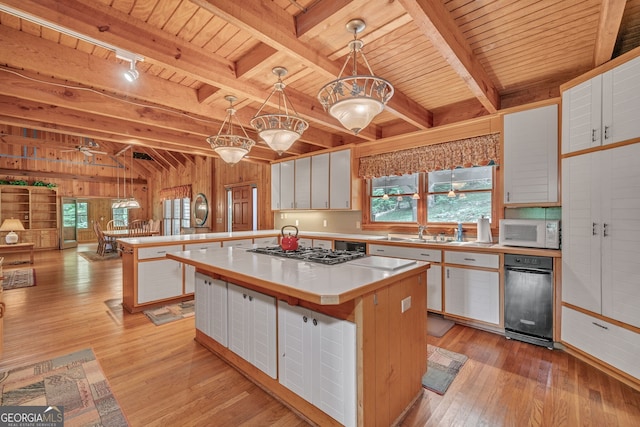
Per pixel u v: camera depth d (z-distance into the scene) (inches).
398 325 67.1
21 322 122.0
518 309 104.7
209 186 310.7
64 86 100.3
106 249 333.1
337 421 60.1
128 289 136.2
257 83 106.3
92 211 436.1
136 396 74.3
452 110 141.5
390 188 170.1
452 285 120.6
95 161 398.6
